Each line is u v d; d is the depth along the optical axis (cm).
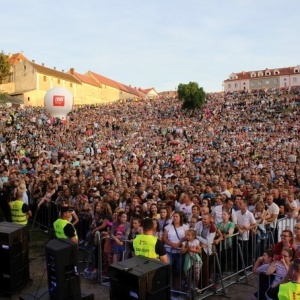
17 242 796
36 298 662
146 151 2930
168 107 6259
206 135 3966
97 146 3055
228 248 888
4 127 3706
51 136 3372
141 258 643
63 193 1195
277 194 1124
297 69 10706
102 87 9475
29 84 7312
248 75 11344
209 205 965
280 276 653
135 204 991
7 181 1388
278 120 4750
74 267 655
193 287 760
